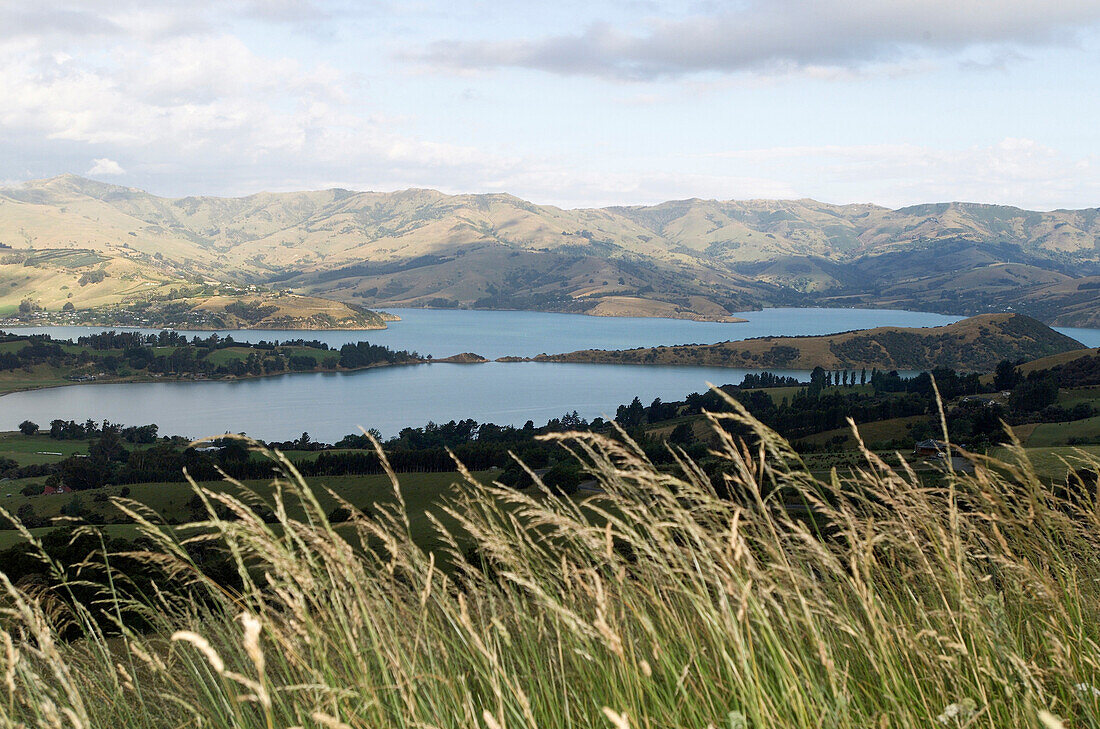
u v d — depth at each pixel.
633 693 2.36
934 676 2.48
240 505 2.42
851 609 2.92
